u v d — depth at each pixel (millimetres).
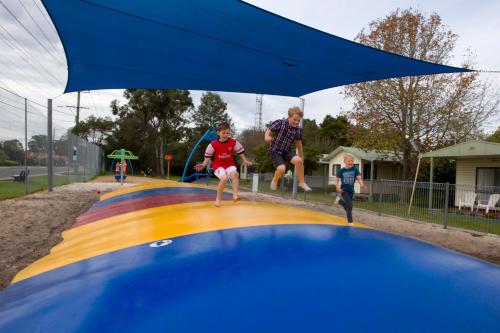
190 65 7172
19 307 2289
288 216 4062
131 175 42594
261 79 8141
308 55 6281
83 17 4922
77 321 1856
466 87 18547
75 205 11812
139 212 5840
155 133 46406
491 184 15391
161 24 5148
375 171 24047
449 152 15094
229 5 4457
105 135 50594
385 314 1686
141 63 7027
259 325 1631
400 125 19391
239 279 2086
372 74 7258
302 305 1767
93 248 3662
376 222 11414
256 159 28781
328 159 26984
